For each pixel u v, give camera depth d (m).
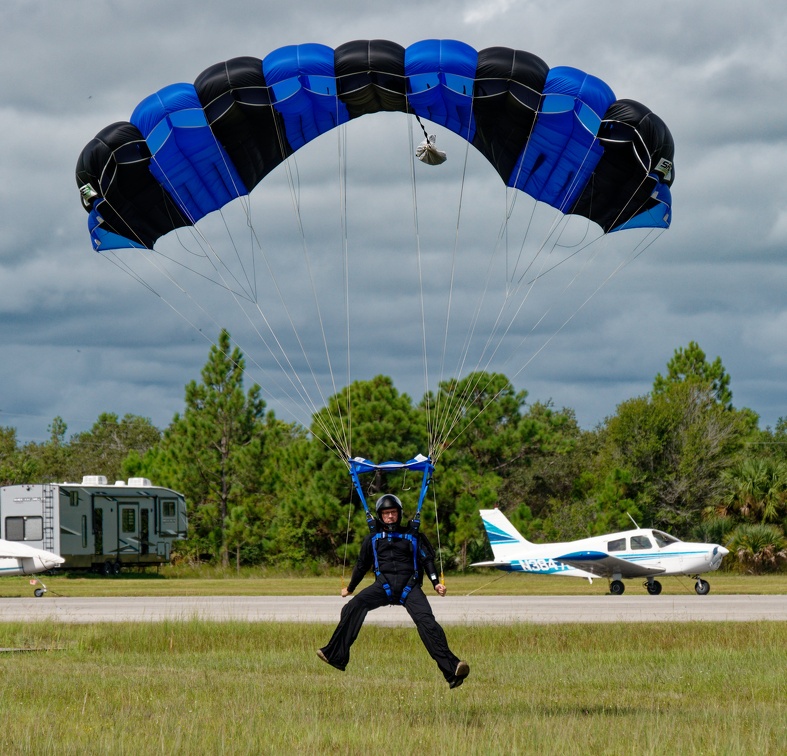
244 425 134.00
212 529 131.38
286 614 60.56
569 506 147.12
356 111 42.19
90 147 39.91
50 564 90.06
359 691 30.48
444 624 52.09
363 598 26.25
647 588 81.44
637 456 148.88
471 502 119.62
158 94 40.03
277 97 39.81
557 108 39.09
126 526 112.94
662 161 38.91
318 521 120.50
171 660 40.12
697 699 30.12
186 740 21.91
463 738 21.97
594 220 44.19
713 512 117.62
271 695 29.52
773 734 23.67
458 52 38.78
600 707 28.11
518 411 147.88
